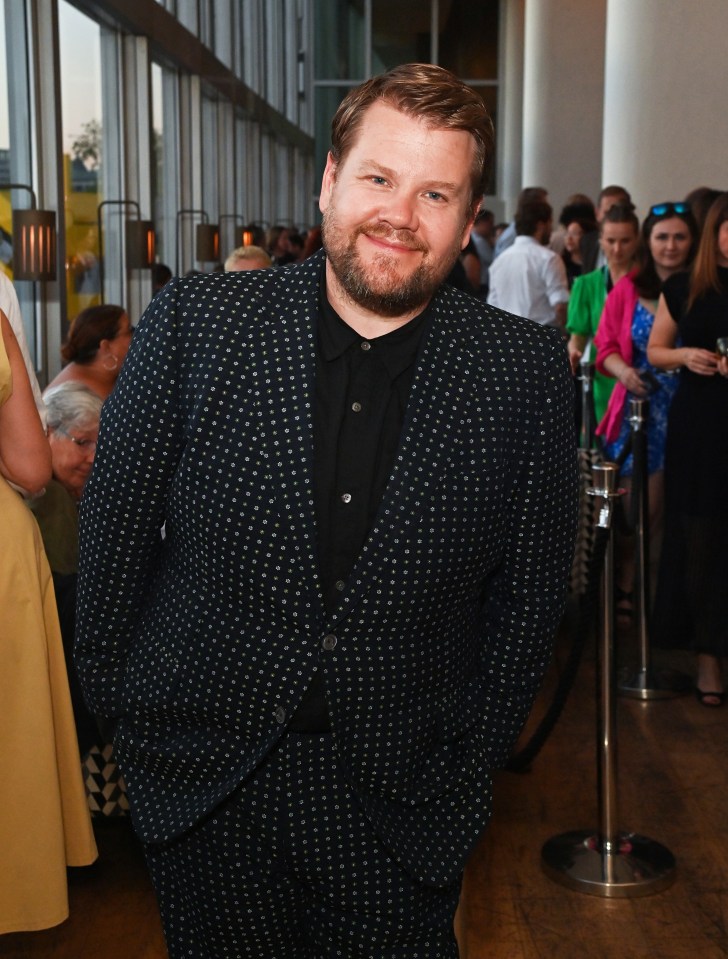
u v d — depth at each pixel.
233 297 1.39
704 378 3.77
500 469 1.39
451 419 1.37
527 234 6.48
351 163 1.33
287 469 1.34
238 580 1.38
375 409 1.39
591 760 3.46
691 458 3.78
